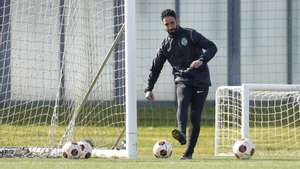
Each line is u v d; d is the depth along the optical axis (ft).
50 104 127.75
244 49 191.62
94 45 121.49
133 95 103.71
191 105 98.94
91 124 121.49
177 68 98.53
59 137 117.50
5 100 130.93
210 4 191.42
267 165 87.25
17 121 128.26
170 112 183.01
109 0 122.11
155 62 100.22
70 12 121.49
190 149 99.50
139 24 189.98
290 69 192.34
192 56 97.96
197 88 97.86
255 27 191.93
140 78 188.34
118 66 120.06
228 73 190.90
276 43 192.03
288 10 192.24
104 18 121.39
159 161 93.56
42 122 126.31
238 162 92.48
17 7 130.62
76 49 121.60
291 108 138.41
